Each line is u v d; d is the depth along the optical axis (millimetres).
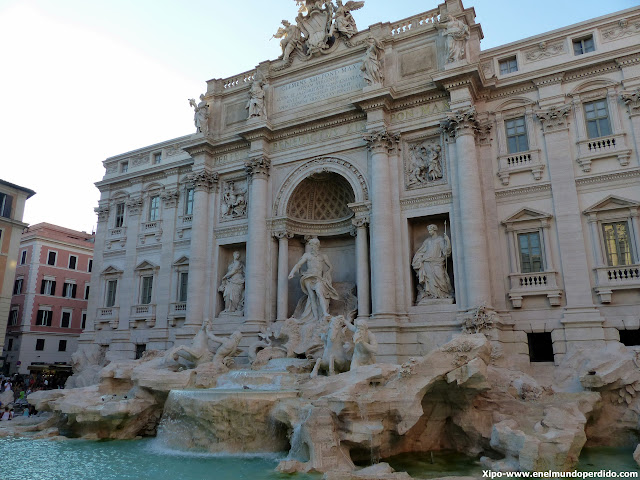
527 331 24000
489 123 26938
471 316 23547
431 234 26531
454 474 14859
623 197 23344
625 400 18797
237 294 31906
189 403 18484
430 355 17922
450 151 26562
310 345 25859
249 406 17625
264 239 30672
